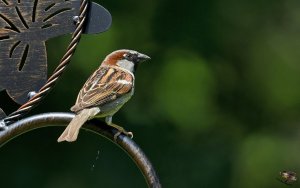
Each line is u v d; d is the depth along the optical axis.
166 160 14.36
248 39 15.08
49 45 12.95
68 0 6.21
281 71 15.05
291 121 15.02
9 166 13.68
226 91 14.95
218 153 14.59
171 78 14.54
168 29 14.71
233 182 14.48
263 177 14.58
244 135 14.89
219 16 14.91
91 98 6.38
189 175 14.34
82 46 13.73
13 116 6.08
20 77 6.18
